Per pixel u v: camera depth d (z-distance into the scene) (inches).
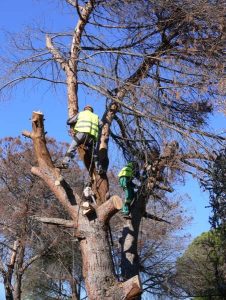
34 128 412.2
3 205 853.2
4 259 902.4
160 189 484.7
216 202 517.3
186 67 419.2
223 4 413.7
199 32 425.7
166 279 829.2
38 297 977.5
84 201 400.5
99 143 433.1
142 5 424.8
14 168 861.2
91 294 385.7
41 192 845.8
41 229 841.5
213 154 408.2
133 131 456.1
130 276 474.6
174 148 420.8
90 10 437.7
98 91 423.2
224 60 423.2
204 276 708.0
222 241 589.3
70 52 442.3
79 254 866.8
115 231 815.1
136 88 414.3
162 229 870.4
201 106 441.4
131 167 477.4
